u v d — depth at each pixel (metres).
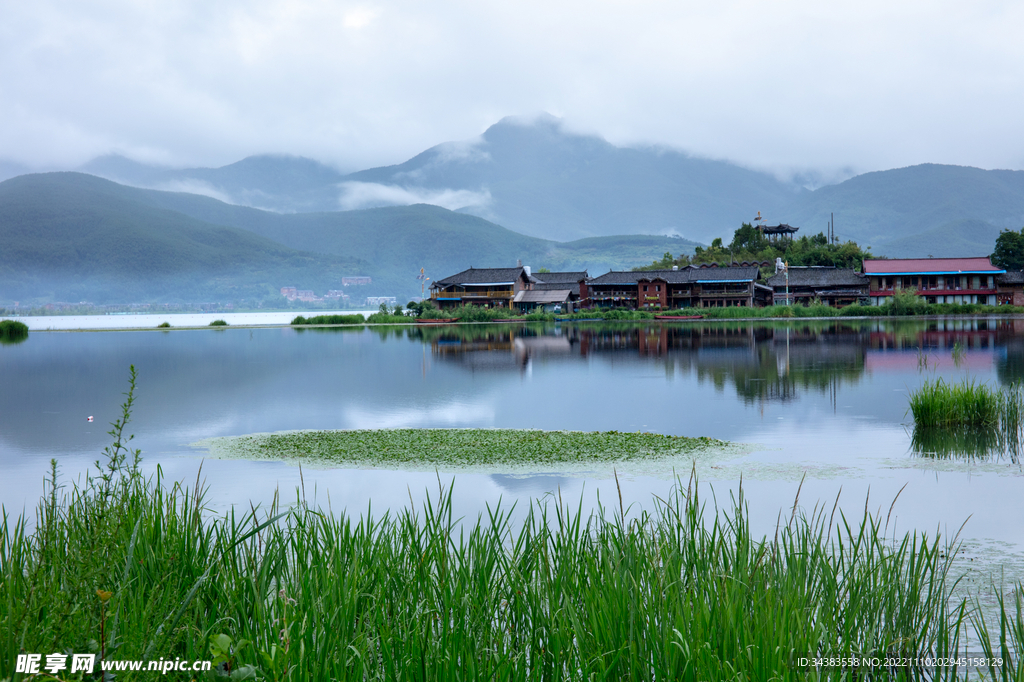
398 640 5.32
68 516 7.37
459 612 5.70
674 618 5.50
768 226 151.88
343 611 5.54
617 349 49.19
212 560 6.35
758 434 19.05
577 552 6.77
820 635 5.34
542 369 37.59
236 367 41.06
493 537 7.01
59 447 18.80
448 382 32.78
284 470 15.59
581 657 5.30
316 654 5.06
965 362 35.44
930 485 13.43
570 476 14.53
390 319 105.88
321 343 61.12
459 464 15.84
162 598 5.78
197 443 19.11
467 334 72.19
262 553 7.37
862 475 14.28
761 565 6.14
